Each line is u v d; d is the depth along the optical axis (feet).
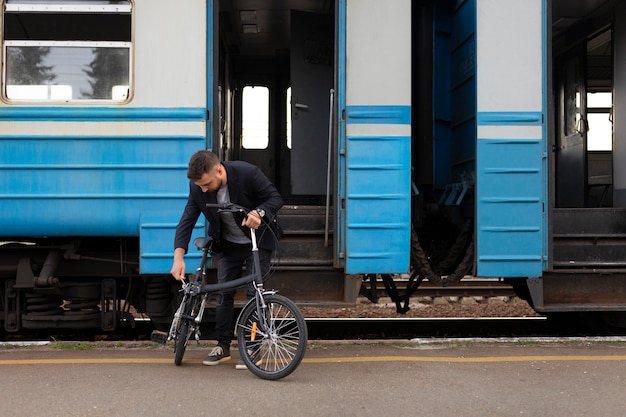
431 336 19.66
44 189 15.94
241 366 13.12
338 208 16.39
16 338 19.31
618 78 20.98
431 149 20.76
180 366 13.41
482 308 24.70
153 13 16.22
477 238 16.67
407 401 11.30
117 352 14.73
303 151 22.15
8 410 10.76
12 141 15.94
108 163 16.03
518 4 16.90
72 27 16.38
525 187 16.79
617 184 21.12
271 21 22.77
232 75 25.79
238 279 12.77
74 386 12.00
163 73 16.19
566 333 19.89
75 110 15.99
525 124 16.83
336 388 11.94
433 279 17.26
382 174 16.42
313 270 16.90
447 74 21.11
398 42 16.53
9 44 16.30
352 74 16.44
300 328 12.05
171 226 16.06
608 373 13.00
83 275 17.21
